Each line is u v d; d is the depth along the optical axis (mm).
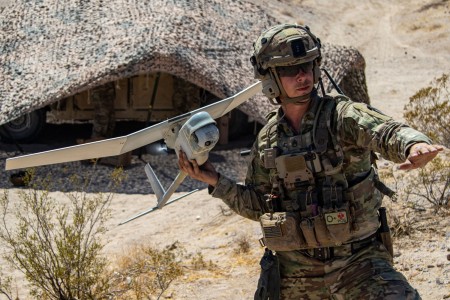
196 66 13477
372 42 34312
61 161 4031
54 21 15578
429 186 8945
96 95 14656
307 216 4004
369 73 28172
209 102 15391
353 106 3871
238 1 17266
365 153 3959
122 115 15375
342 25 36906
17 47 14922
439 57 31203
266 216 4078
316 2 39969
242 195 4246
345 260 4012
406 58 31219
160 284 6980
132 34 14359
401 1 40281
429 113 11844
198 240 8930
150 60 13414
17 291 7348
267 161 4047
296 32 3963
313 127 3945
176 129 4047
